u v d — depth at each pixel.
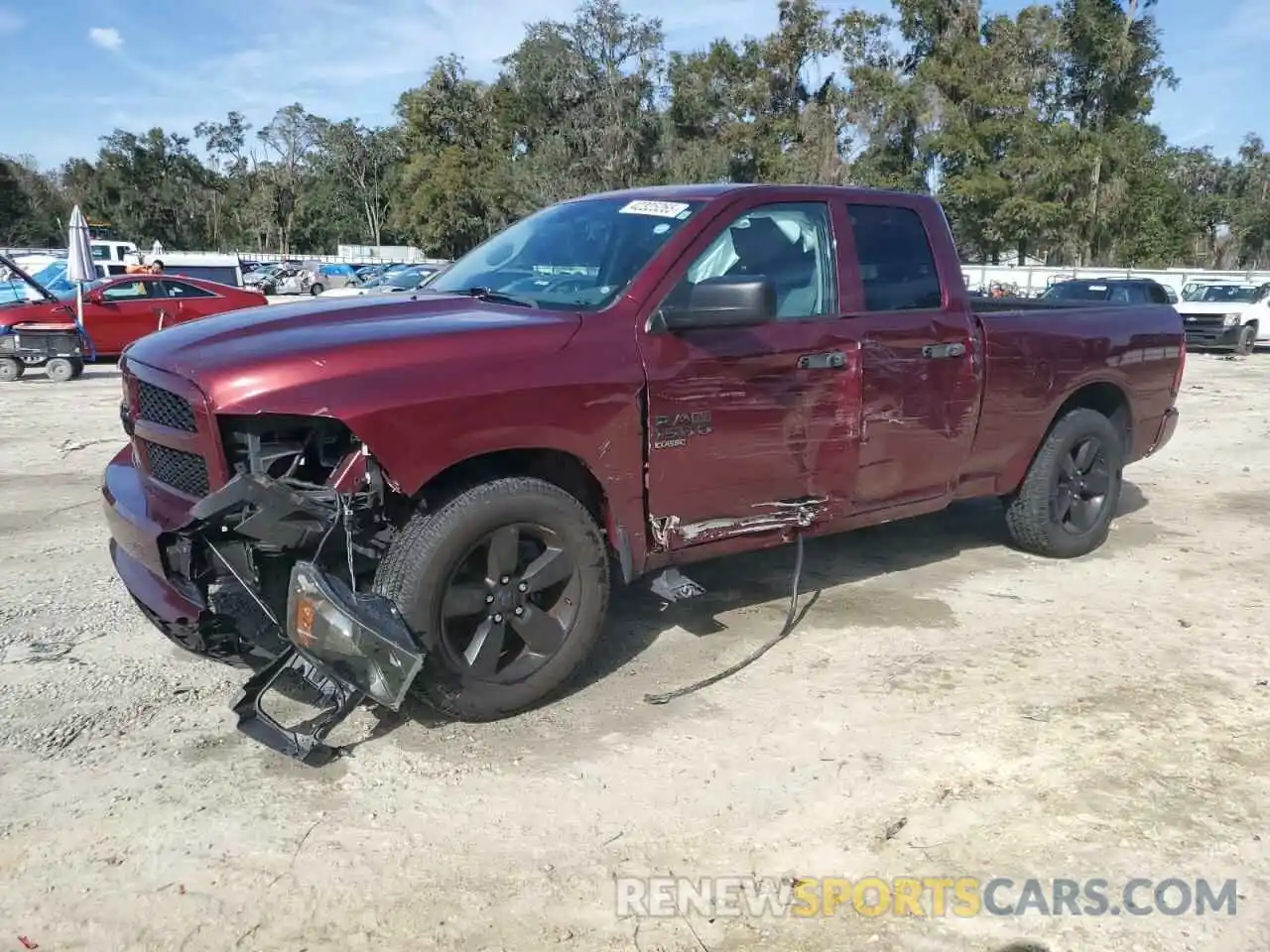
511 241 4.83
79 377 15.48
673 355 3.96
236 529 3.17
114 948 2.58
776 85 56.16
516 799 3.26
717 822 3.15
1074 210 46.47
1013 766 3.48
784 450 4.33
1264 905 2.76
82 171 96.19
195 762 3.49
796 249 4.48
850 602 5.15
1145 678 4.21
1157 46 49.97
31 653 4.40
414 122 68.06
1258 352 23.88
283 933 2.64
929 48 49.31
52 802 3.22
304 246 94.38
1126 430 6.17
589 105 57.81
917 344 4.75
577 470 3.95
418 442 3.36
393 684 3.26
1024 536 5.82
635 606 5.06
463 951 2.58
